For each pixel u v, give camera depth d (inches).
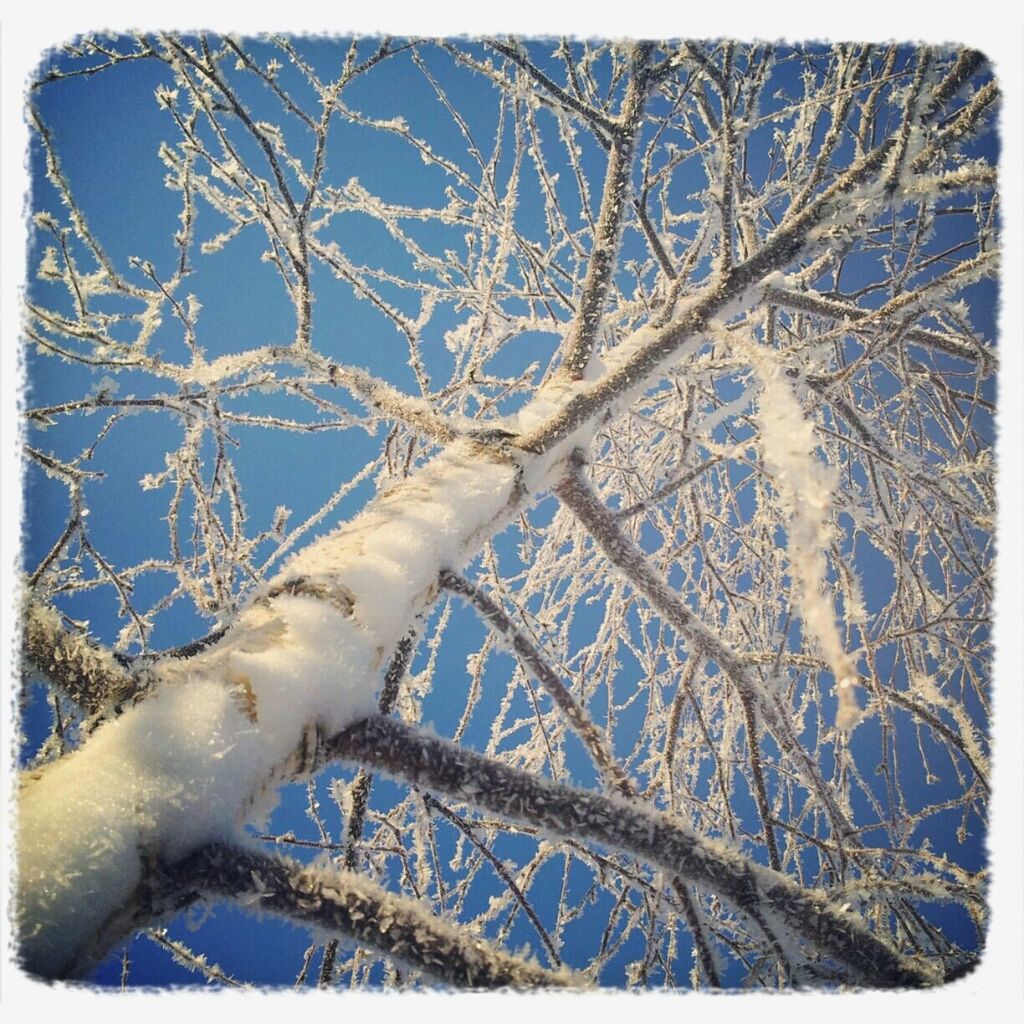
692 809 34.6
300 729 18.1
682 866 19.7
